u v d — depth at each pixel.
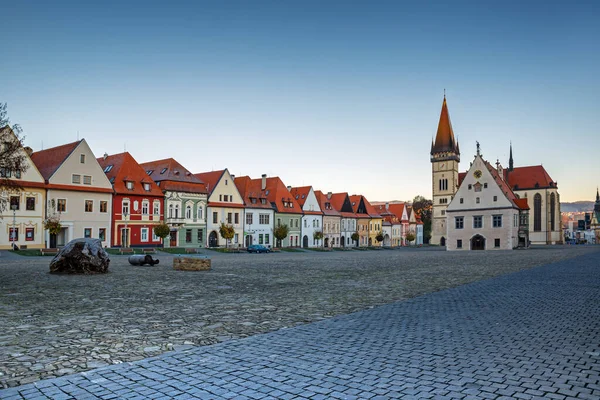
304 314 12.01
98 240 25.64
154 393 6.00
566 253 54.75
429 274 25.05
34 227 54.47
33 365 7.23
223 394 5.96
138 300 14.52
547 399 5.76
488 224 79.75
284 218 88.00
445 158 132.38
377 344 8.56
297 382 6.42
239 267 31.11
